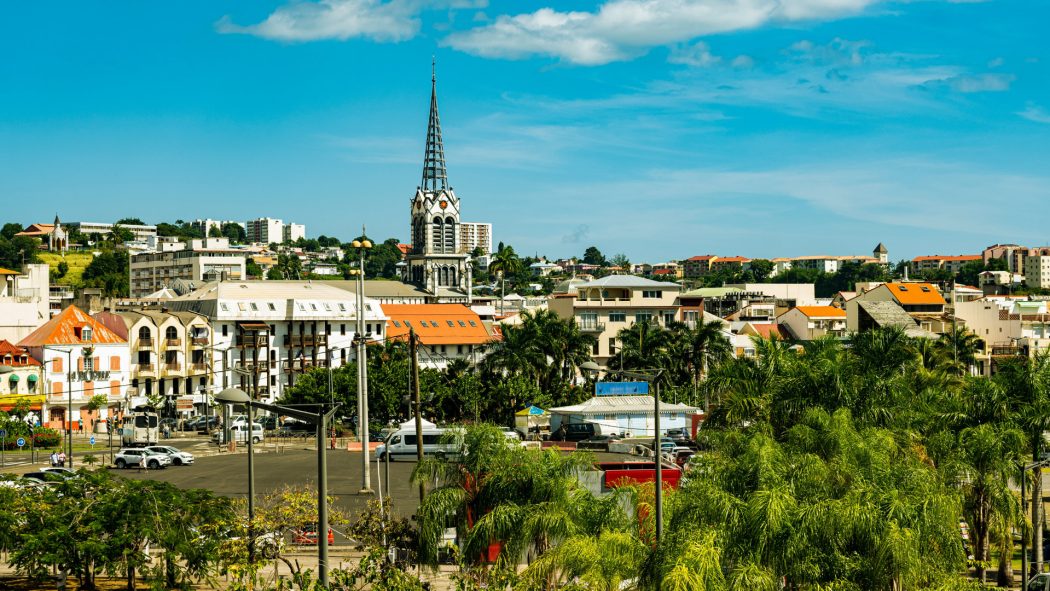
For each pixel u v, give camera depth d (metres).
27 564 41.78
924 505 42.16
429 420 123.69
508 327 128.38
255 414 132.88
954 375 97.62
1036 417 59.00
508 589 37.47
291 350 161.38
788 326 189.50
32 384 131.00
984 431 55.38
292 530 51.59
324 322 165.12
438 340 175.00
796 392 66.00
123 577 47.12
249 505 42.00
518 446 46.06
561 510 41.84
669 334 132.88
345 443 115.06
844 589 39.09
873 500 41.72
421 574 45.72
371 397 123.19
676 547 36.53
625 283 165.62
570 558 36.62
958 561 43.31
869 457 50.00
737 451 55.62
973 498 54.69
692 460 50.16
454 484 46.38
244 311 158.12
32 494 44.31
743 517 41.09
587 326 163.00
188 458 93.38
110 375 139.75
